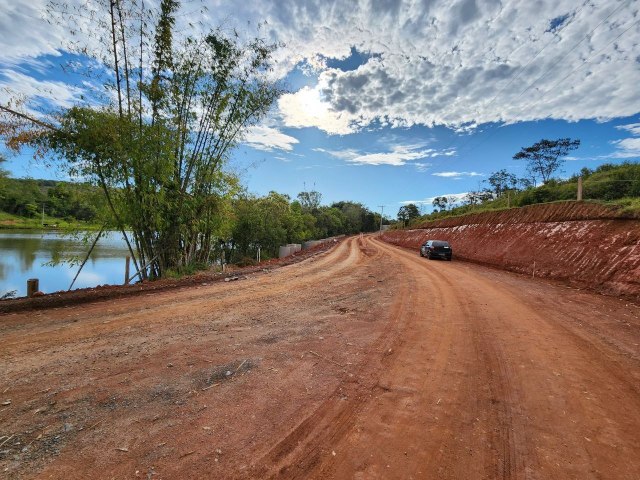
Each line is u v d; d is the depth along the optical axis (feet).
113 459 9.30
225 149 47.52
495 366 16.17
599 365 16.39
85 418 11.30
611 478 8.86
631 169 61.98
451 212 141.59
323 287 38.14
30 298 27.45
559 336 20.80
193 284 38.60
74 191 35.19
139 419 11.28
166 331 20.95
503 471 9.10
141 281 39.63
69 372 14.84
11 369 15.11
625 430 11.07
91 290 32.22
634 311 27.61
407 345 18.97
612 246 41.50
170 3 37.06
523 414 12.01
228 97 44.32
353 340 19.74
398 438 10.52
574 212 54.34
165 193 40.65
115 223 38.04
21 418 11.26
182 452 9.64
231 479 8.64
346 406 12.37
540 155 99.86
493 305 29.25
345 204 414.82
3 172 34.63
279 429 10.88
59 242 49.42
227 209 55.72
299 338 19.99
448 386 14.08
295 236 137.08
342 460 9.48
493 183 128.06
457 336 20.63
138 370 15.11
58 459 9.28
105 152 33.32
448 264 67.62
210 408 12.05
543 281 44.98
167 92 39.27
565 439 10.57
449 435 10.72
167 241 43.42
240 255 88.89
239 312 26.11
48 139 31.71
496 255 67.31
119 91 35.50
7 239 95.35
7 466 8.95
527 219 66.64
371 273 51.26
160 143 36.99
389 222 456.04
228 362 16.17
